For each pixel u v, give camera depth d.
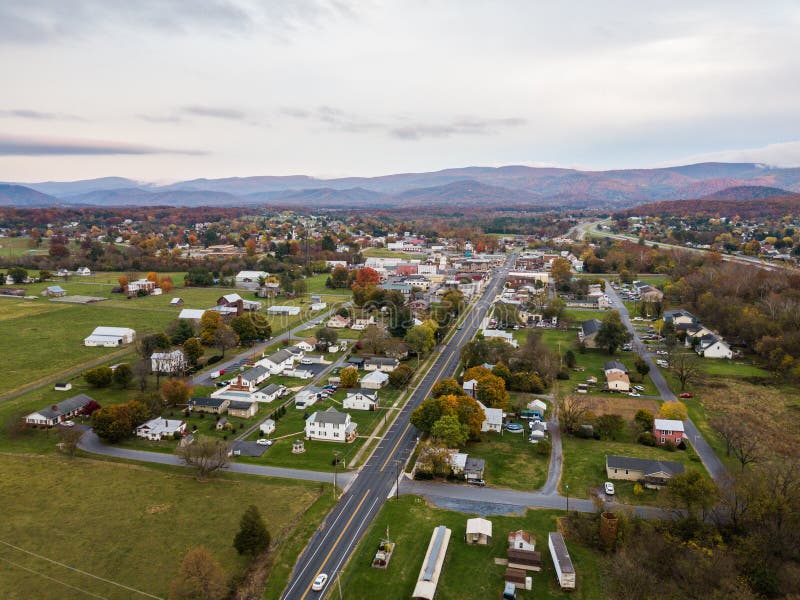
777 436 114.38
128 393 138.88
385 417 126.50
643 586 67.38
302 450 108.50
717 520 82.06
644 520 83.44
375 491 93.94
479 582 71.69
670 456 106.06
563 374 153.00
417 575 72.62
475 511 88.00
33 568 73.44
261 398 136.12
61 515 85.38
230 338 174.38
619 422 116.38
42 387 142.12
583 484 96.00
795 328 172.88
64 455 105.44
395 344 171.12
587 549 78.19
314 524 83.62
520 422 123.88
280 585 70.50
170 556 76.00
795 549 72.50
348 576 72.31
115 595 68.75
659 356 174.12
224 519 84.81
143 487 94.06
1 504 88.12
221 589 68.06
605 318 196.75
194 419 123.94
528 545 76.62
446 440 104.75
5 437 112.88
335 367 162.62
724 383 147.88
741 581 68.19
